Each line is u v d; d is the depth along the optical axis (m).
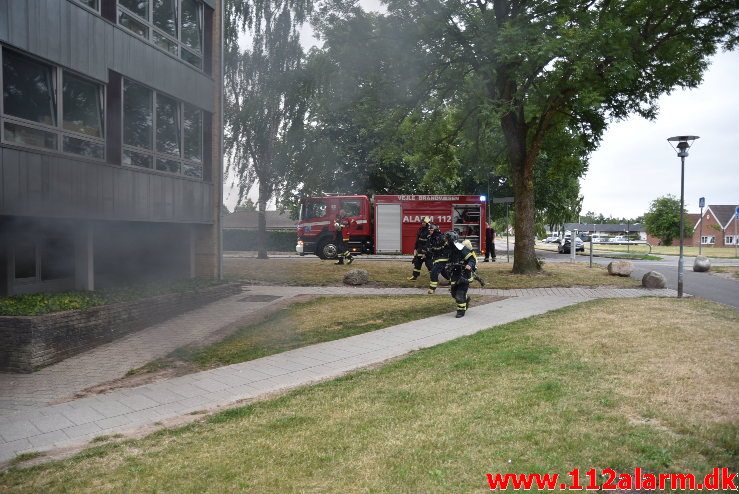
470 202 24.67
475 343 7.73
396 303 12.10
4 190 8.29
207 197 14.48
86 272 11.14
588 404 4.79
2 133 8.29
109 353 8.20
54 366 7.51
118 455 4.24
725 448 3.80
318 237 24.28
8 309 8.09
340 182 34.25
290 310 11.40
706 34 15.44
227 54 23.31
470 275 10.23
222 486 3.57
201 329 9.78
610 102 17.22
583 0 14.95
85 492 3.58
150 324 10.21
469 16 14.80
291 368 7.02
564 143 19.45
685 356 6.43
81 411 5.50
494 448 3.94
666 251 41.81
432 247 13.62
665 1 14.38
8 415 5.42
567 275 17.48
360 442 4.22
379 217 24.62
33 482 3.78
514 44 13.47
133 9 11.46
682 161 12.60
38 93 9.05
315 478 3.62
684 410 4.54
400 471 3.64
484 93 14.98
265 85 23.69
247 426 4.79
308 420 4.87
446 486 3.41
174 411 5.48
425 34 15.42
